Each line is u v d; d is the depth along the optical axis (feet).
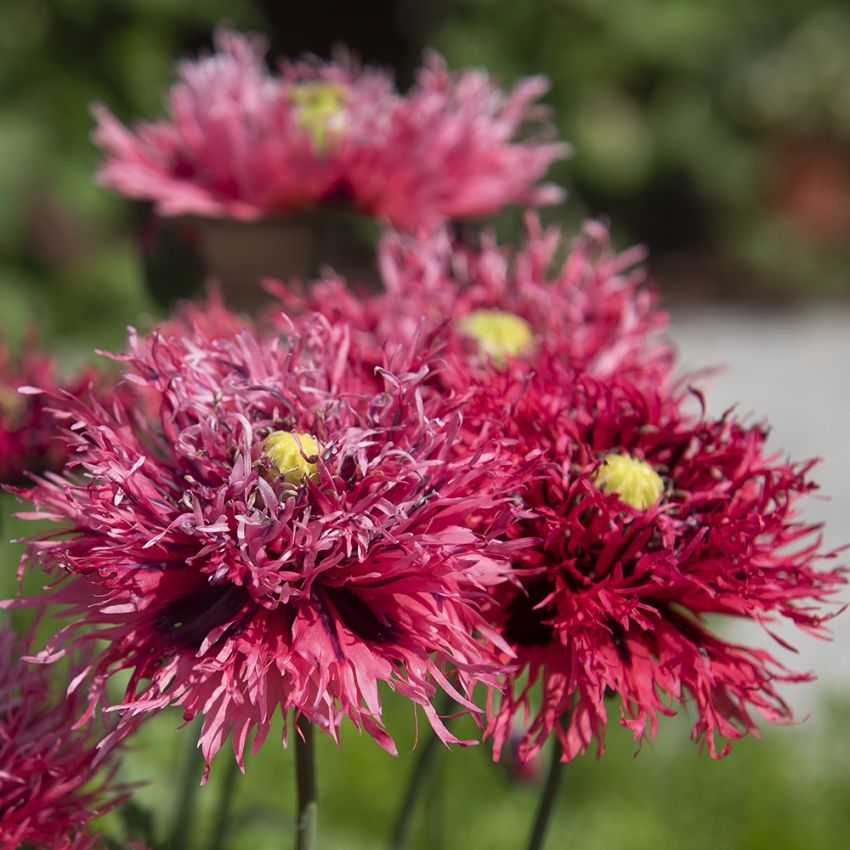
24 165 5.54
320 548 1.67
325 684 1.63
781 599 1.79
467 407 1.80
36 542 1.71
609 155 7.66
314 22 8.88
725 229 8.46
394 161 2.36
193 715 1.64
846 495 5.61
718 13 7.94
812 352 7.43
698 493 1.84
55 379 2.23
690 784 3.51
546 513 1.78
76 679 1.66
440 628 1.70
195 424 1.77
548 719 1.73
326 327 1.83
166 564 1.71
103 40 6.08
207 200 2.39
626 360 2.05
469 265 2.22
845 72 8.49
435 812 2.52
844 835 3.43
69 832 1.78
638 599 1.77
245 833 2.25
